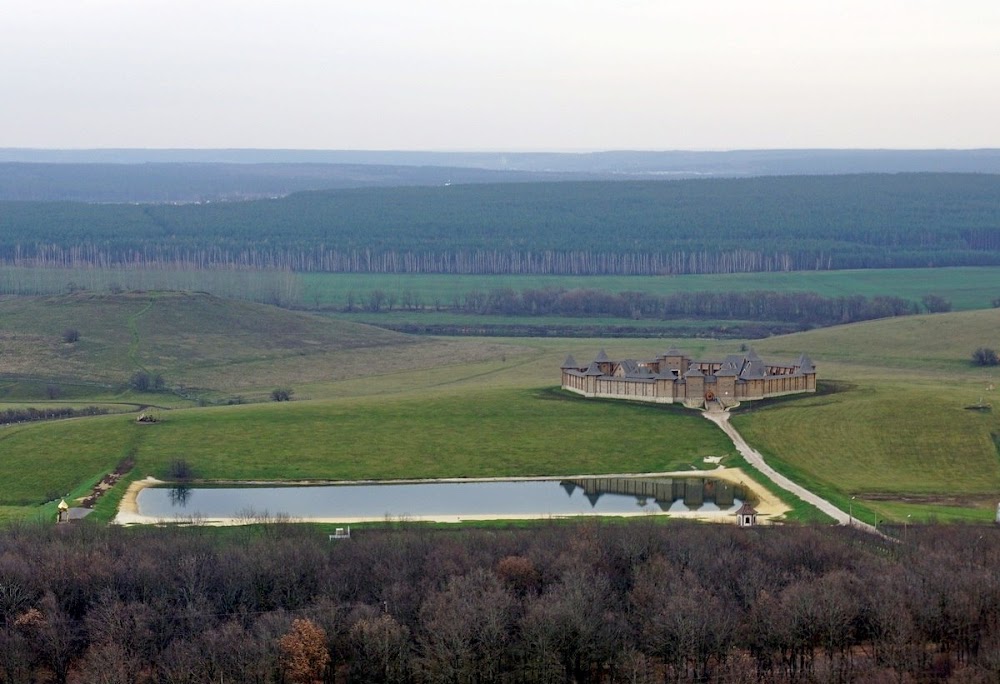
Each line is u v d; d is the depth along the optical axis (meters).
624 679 199.62
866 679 191.25
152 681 198.38
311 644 198.38
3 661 198.62
